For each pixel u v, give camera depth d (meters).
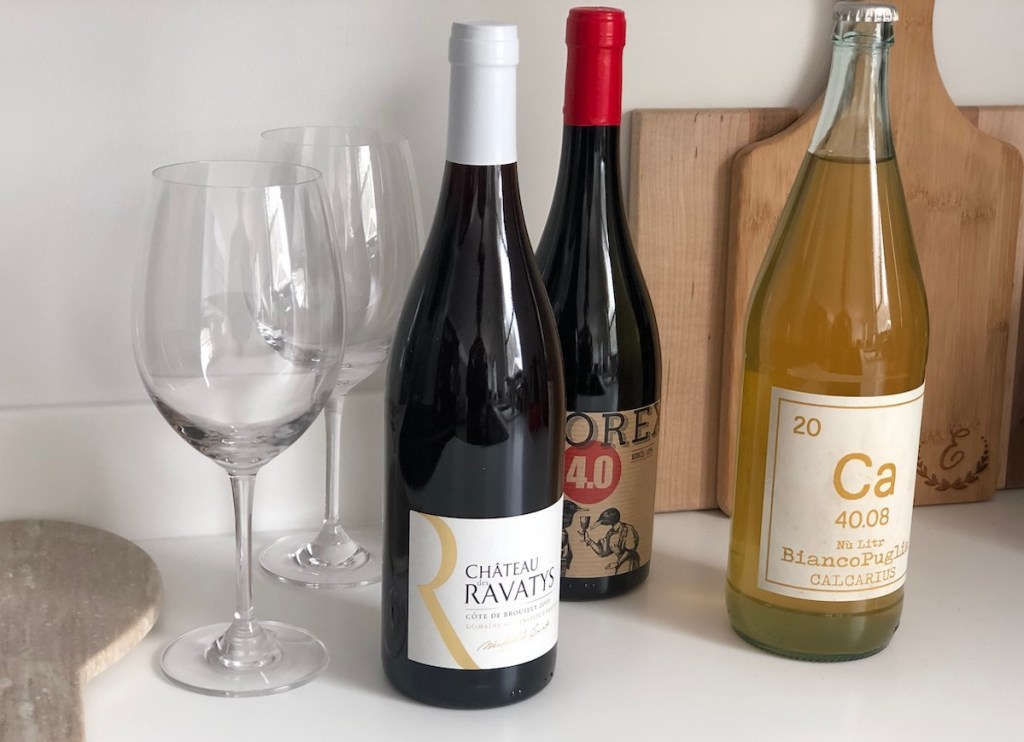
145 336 0.66
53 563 0.80
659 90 0.91
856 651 0.73
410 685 0.68
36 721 0.62
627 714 0.67
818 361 0.70
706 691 0.70
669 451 0.94
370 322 0.81
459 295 0.65
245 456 0.69
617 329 0.78
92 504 0.88
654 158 0.89
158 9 0.83
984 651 0.75
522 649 0.67
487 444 0.64
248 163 0.74
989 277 0.94
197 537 0.90
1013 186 0.93
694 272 0.91
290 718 0.66
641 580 0.83
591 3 0.88
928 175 0.92
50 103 0.83
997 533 0.93
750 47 0.92
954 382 0.96
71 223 0.85
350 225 0.79
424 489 0.65
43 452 0.87
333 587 0.82
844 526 0.70
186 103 0.85
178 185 0.64
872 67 0.69
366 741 0.64
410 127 0.89
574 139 0.77
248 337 0.66
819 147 0.71
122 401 0.89
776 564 0.72
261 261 0.65
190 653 0.73
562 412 0.68
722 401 0.93
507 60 0.63
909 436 0.70
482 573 0.65
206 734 0.65
